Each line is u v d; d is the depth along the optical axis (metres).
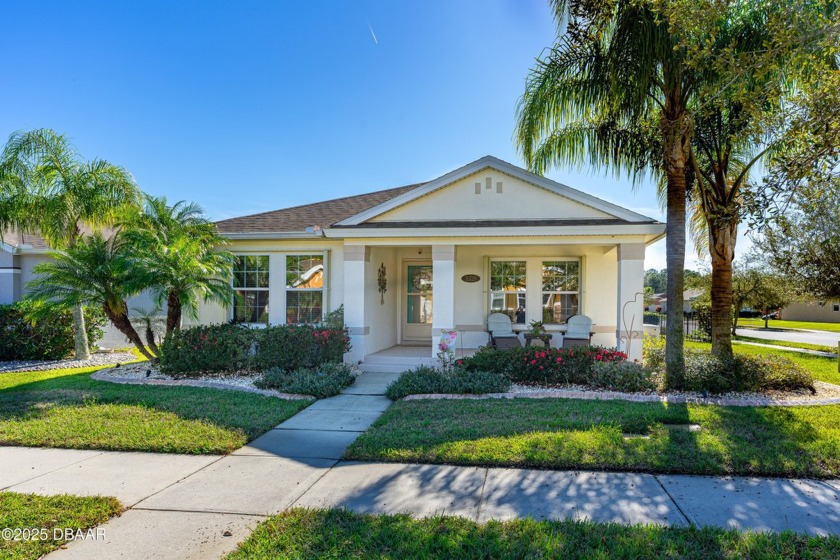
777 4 5.56
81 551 3.26
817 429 5.84
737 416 6.43
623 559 3.11
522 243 10.42
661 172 10.35
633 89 7.81
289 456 5.19
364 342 11.05
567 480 4.44
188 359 9.48
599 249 12.30
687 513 3.79
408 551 3.21
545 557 3.12
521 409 6.82
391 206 11.05
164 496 4.16
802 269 14.61
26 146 12.01
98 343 14.80
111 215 12.38
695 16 5.52
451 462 4.89
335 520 3.65
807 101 5.33
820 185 5.78
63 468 4.84
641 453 4.94
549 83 9.02
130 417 6.52
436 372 8.62
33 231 13.00
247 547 3.27
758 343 19.98
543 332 11.47
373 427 6.09
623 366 8.27
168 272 9.56
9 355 12.12
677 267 8.06
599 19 7.11
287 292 12.08
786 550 3.20
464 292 12.87
